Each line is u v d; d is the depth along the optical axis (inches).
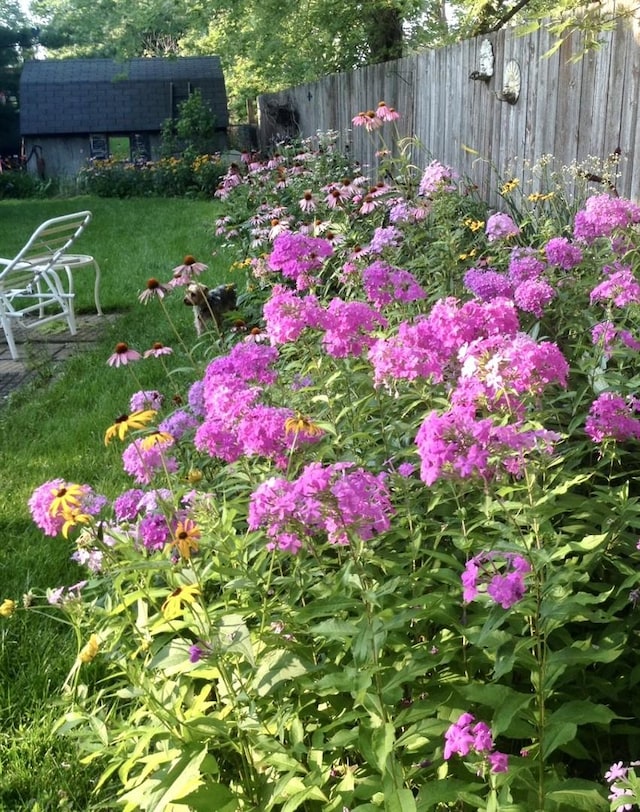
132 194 832.3
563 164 234.1
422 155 347.3
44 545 140.3
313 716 82.0
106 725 90.5
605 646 77.4
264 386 114.0
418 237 187.2
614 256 141.6
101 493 156.3
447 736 66.2
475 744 64.8
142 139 959.6
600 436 96.7
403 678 71.1
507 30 260.4
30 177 895.1
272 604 82.5
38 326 297.7
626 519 89.0
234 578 84.4
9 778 93.4
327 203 227.3
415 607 78.5
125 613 88.7
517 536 76.7
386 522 74.2
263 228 268.7
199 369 148.2
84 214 280.1
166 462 103.3
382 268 134.7
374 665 69.4
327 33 562.9
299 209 317.7
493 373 79.1
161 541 89.4
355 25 560.1
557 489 78.2
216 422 94.6
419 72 343.6
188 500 94.7
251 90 969.5
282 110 592.1
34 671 109.1
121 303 324.8
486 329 99.5
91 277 370.6
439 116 325.1
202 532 82.8
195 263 155.0
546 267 147.3
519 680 85.4
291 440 89.6
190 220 555.2
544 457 75.7
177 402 160.2
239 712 77.9
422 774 76.1
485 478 76.6
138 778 82.7
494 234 174.4
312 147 466.0
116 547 88.6
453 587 85.7
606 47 208.4
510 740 82.0
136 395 128.6
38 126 940.6
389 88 382.0
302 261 142.3
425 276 179.6
